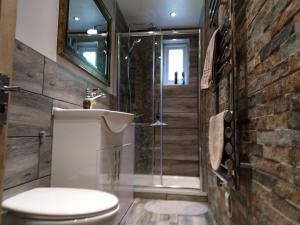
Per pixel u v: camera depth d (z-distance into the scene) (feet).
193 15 10.09
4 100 2.41
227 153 3.96
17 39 3.65
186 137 10.67
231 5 3.92
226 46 4.37
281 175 2.48
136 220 6.39
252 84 3.49
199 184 9.30
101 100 7.64
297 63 2.16
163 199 8.33
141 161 9.58
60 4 4.95
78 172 4.56
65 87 5.22
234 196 4.36
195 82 10.89
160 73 10.77
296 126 2.18
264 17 3.01
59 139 4.67
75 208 2.95
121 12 9.91
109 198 3.44
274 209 2.64
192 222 6.28
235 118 3.82
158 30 10.84
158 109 10.70
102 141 4.73
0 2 2.34
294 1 2.23
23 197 3.38
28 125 3.92
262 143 3.05
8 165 3.43
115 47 9.34
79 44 5.87
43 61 4.36
